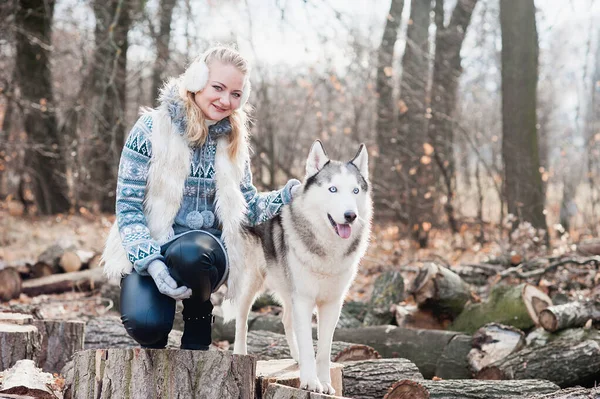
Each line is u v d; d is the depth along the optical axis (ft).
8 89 48.78
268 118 44.88
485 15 62.34
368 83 46.68
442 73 49.55
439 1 52.49
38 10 51.44
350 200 12.46
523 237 31.76
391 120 50.78
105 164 55.72
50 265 29.58
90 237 45.55
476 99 69.67
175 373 10.46
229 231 11.03
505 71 40.50
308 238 12.67
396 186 47.47
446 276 21.94
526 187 39.27
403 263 35.53
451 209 49.24
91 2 47.11
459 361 18.63
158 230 10.67
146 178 10.71
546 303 20.36
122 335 18.75
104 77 45.55
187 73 10.93
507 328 18.71
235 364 10.56
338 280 12.87
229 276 11.03
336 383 13.75
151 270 9.93
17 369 12.75
